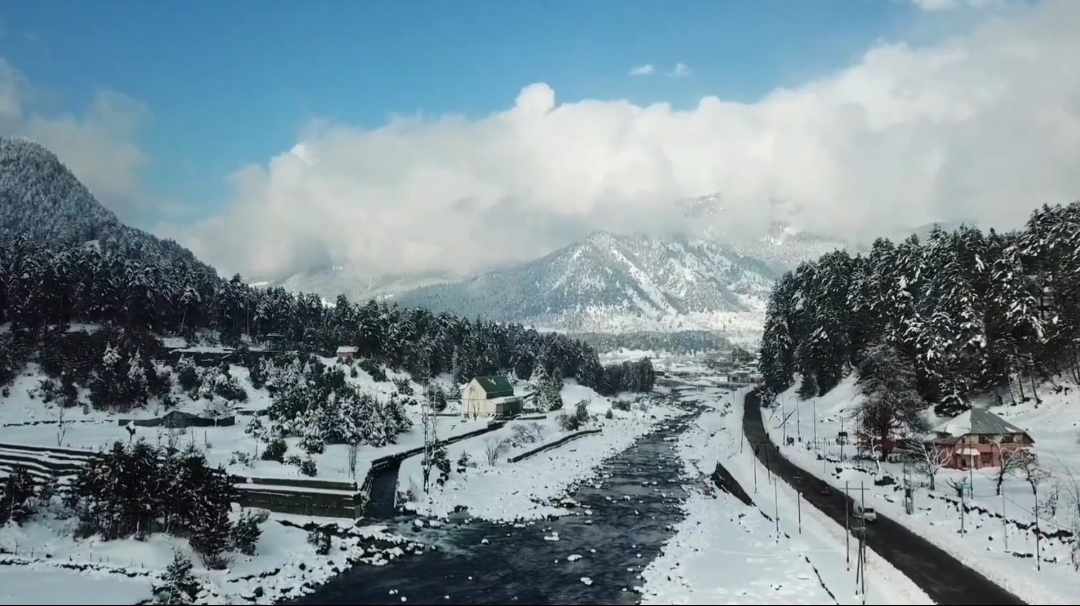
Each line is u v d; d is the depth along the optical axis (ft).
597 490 253.44
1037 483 187.52
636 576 151.43
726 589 137.59
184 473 154.10
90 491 157.58
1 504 158.10
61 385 320.70
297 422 283.59
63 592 123.75
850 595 129.08
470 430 342.64
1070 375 287.69
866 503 197.67
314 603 134.41
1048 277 312.71
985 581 132.87
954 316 308.19
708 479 276.41
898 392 272.72
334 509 197.67
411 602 135.64
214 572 141.38
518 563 160.97
